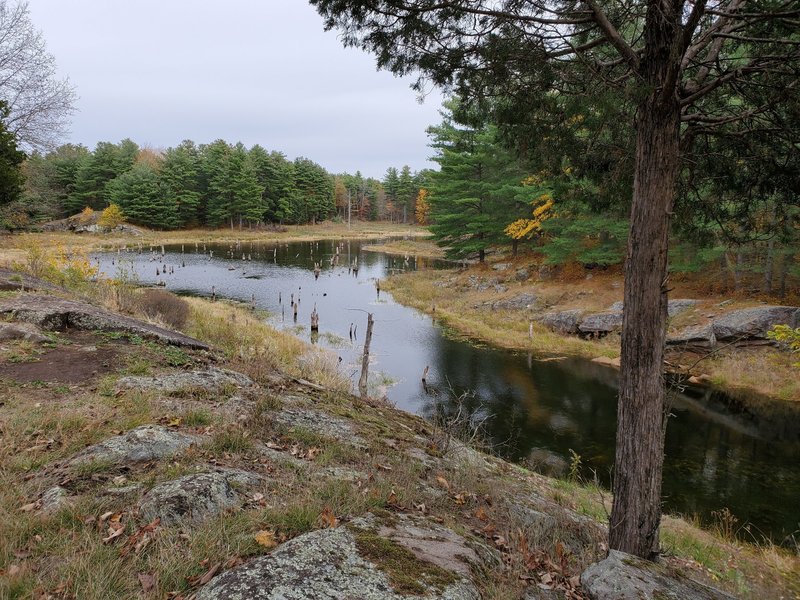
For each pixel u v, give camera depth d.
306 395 7.87
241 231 77.75
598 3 4.46
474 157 31.77
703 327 17.70
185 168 72.94
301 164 95.81
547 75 4.68
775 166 4.93
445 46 4.79
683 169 5.64
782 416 13.39
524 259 32.91
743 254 19.53
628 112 5.33
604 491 8.76
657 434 4.40
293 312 26.33
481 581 3.01
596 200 6.46
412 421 9.20
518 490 6.48
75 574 2.60
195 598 2.42
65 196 72.19
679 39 3.63
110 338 8.18
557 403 14.36
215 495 3.59
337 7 4.50
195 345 9.09
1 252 30.91
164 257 49.81
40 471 3.79
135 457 4.17
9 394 5.43
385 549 2.95
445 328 23.66
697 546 6.81
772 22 4.04
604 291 24.23
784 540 7.83
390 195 120.19
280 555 2.70
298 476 4.45
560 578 3.76
